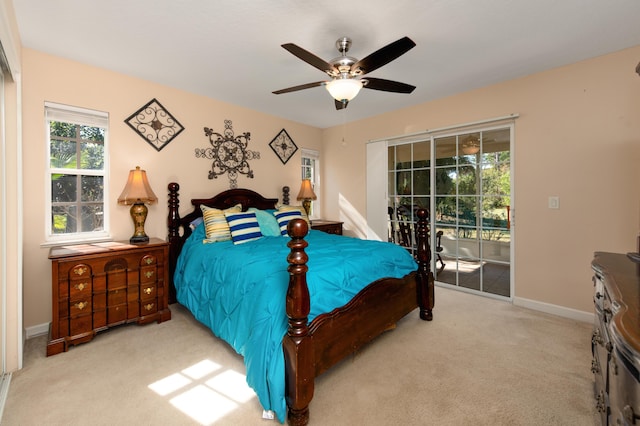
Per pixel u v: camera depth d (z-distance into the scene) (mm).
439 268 3693
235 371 1887
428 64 2625
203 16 1906
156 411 1524
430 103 3607
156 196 3023
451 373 1856
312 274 1796
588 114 2549
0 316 1804
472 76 2889
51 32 2080
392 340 2287
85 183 2660
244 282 1917
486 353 2090
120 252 2355
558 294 2752
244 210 3717
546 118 2771
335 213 4816
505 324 2561
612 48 2355
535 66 2678
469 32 2107
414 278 2590
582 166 2590
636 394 768
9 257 1874
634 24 2018
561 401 1588
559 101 2693
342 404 1578
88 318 2207
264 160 4094
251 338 1585
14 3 1746
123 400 1603
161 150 3074
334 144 4805
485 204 3252
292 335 1431
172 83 3027
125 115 2816
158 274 2592
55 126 2498
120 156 2789
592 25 2027
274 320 1553
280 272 1834
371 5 1798
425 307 2623
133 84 2861
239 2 1770
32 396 1623
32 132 2330
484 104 3160
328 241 2852
